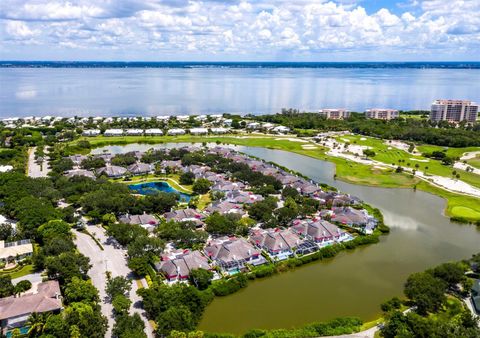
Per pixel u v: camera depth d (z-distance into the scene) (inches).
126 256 5477.4
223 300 4655.5
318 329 4020.7
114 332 3759.8
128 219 6476.4
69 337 3602.4
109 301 4429.1
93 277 4936.0
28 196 6806.1
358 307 4542.3
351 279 5167.3
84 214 6924.2
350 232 6525.6
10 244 5447.8
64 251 5132.9
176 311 3905.0
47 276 4820.4
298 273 5310.0
